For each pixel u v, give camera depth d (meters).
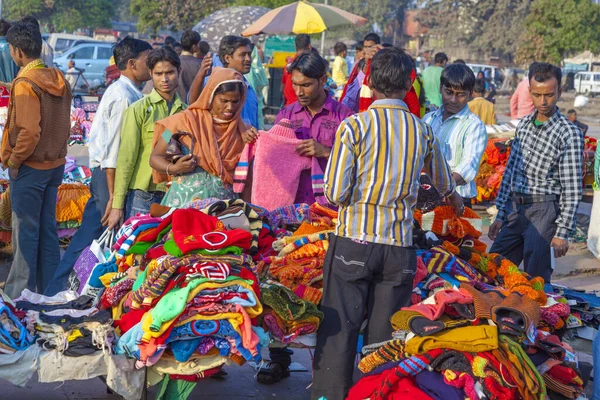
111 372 4.11
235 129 5.05
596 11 51.88
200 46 11.27
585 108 38.44
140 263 4.45
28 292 4.85
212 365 4.14
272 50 20.25
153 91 5.80
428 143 4.25
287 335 4.22
